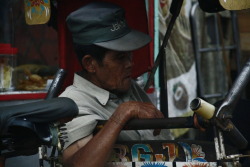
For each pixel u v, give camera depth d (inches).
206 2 133.4
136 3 133.0
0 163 83.8
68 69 127.5
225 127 81.9
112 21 106.3
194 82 260.8
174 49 246.7
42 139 79.6
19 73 184.5
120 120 93.0
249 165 122.1
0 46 175.2
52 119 81.5
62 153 100.9
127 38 107.3
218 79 274.8
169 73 243.8
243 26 275.1
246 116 131.6
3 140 80.1
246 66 86.9
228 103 82.6
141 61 135.6
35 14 110.5
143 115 93.4
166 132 122.6
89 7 108.7
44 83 183.8
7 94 169.6
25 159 167.5
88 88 110.4
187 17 256.4
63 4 125.6
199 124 83.7
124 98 116.3
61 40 126.0
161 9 232.2
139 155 93.7
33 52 196.7
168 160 92.3
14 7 191.5
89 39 106.4
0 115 77.9
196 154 90.6
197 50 258.7
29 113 79.5
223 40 276.2
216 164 87.7
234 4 94.9
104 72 108.3
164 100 133.2
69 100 84.5
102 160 92.5
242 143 86.8
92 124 101.7
